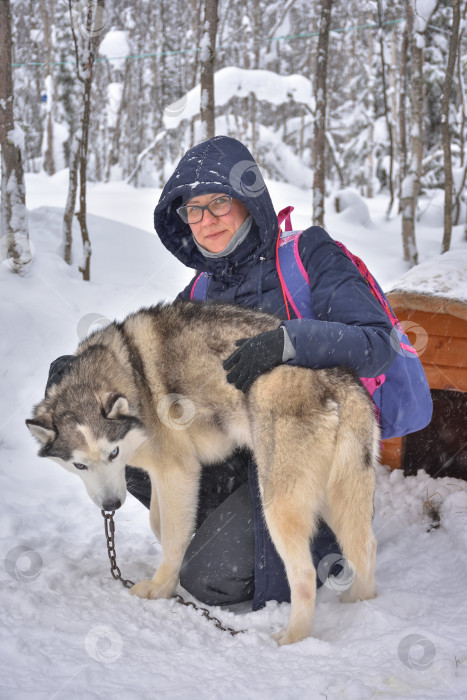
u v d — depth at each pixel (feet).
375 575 8.27
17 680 5.52
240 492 7.95
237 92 38.55
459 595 7.44
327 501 7.13
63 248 21.99
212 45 19.99
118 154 75.51
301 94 39.24
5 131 18.71
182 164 8.49
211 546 7.75
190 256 9.23
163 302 9.14
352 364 7.06
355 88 56.13
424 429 11.51
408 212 26.91
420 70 26.23
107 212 33.63
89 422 7.81
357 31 67.62
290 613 7.07
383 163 52.44
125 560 9.02
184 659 6.25
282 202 39.01
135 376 8.52
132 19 65.21
